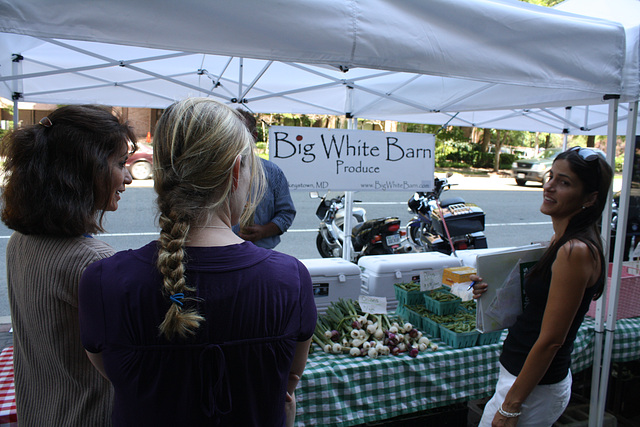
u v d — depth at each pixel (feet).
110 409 3.54
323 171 9.77
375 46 5.37
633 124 7.07
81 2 4.35
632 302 8.14
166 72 13.57
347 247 13.43
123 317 2.54
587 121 16.38
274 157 9.46
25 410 3.74
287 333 2.73
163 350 2.51
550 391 4.96
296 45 5.07
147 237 22.24
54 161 3.31
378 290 8.45
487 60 5.94
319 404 5.87
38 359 3.58
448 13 5.67
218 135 2.63
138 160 37.88
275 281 2.71
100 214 3.71
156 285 2.55
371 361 6.24
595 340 7.55
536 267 5.01
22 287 3.47
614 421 8.13
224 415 2.57
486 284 5.36
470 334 6.73
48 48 11.72
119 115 3.74
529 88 10.05
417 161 10.44
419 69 5.63
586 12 8.45
